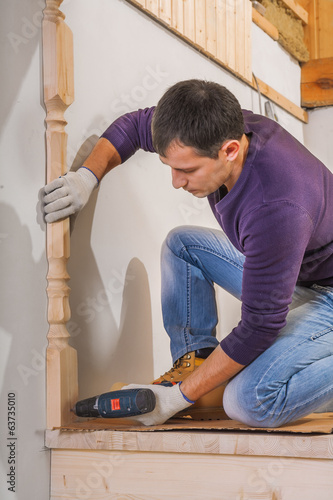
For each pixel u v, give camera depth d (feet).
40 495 4.47
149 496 4.26
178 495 4.20
